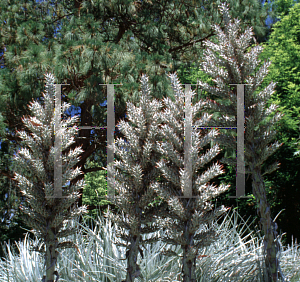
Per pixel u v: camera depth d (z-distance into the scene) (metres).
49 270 2.76
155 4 9.42
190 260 2.76
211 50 3.69
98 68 6.29
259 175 3.29
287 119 7.31
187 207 2.77
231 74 3.45
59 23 9.20
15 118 6.72
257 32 9.47
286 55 9.17
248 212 6.83
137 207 2.84
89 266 3.57
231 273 3.51
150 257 3.73
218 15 9.02
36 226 2.79
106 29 8.97
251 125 3.22
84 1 7.87
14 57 6.46
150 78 6.61
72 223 4.17
